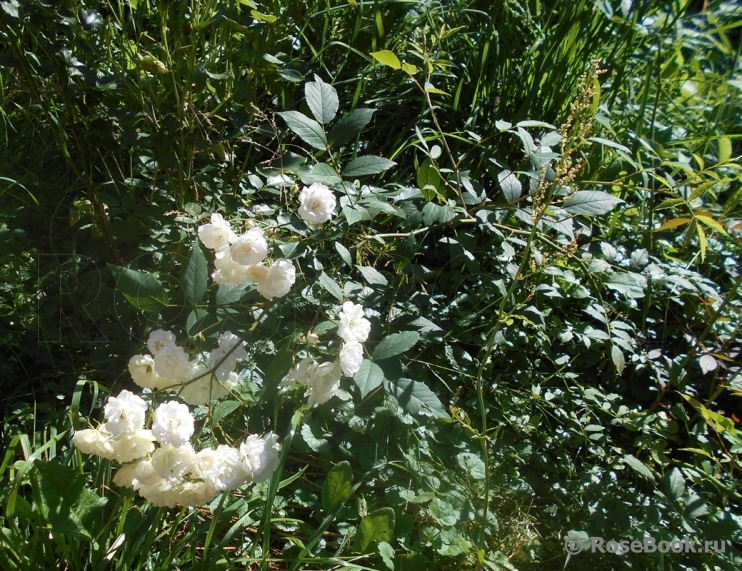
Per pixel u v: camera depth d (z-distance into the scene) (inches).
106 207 92.2
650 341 109.8
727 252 121.6
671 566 78.4
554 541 81.9
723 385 94.3
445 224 92.0
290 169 88.0
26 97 107.5
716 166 102.1
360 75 123.3
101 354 89.5
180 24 90.5
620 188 120.0
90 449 57.6
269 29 93.9
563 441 93.4
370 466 81.4
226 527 75.0
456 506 78.0
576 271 106.2
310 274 91.7
